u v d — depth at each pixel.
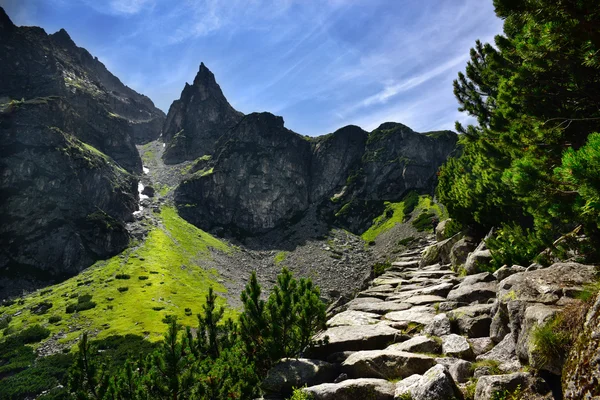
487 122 16.75
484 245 19.83
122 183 132.88
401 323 11.70
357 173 161.88
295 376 8.68
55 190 105.56
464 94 18.31
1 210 94.69
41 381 36.47
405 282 21.34
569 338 5.12
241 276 96.75
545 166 9.88
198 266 94.06
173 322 12.03
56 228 96.75
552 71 10.19
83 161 118.31
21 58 166.62
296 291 10.97
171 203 148.00
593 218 7.21
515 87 11.30
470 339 8.80
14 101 122.38
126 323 53.22
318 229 136.62
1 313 64.62
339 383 7.57
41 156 109.12
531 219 19.52
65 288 74.50
